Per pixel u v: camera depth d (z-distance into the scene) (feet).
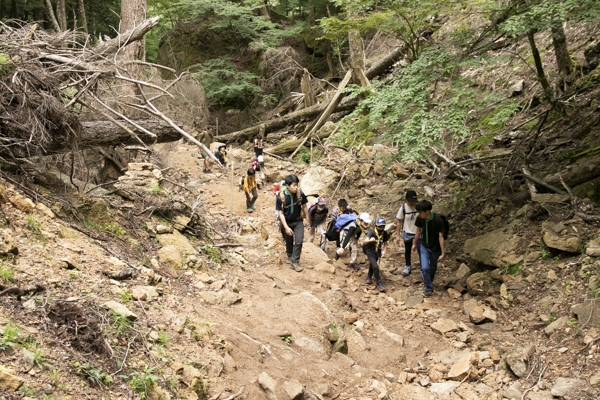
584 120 28.66
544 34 41.42
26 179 17.49
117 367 11.39
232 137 60.13
